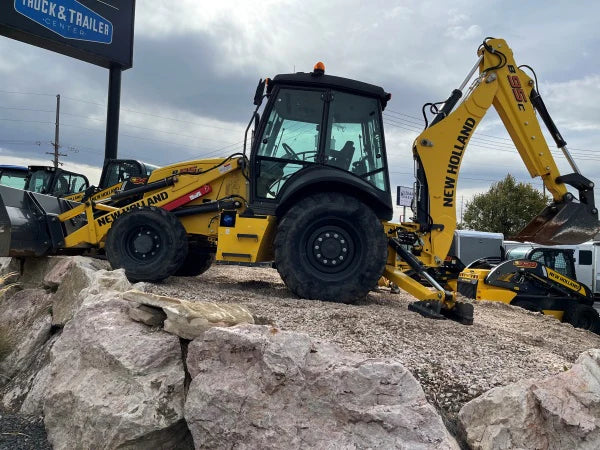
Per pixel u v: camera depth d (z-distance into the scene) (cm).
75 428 296
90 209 646
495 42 625
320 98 572
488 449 238
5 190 598
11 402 390
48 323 452
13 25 1214
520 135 630
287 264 522
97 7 1395
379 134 578
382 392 246
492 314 640
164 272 596
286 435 245
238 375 266
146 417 274
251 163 570
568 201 619
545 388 253
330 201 527
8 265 656
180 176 664
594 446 236
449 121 600
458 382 294
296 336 270
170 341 303
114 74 1475
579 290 990
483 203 3384
